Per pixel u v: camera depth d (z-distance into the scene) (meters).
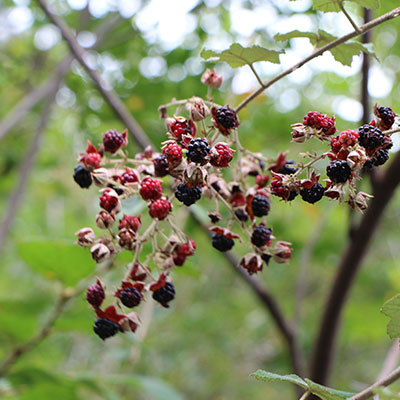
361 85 0.69
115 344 1.38
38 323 0.82
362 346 2.26
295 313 1.00
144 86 1.13
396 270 1.97
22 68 1.44
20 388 0.75
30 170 1.24
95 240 0.52
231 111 0.51
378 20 0.50
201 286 2.32
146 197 0.52
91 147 0.54
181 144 0.50
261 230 0.53
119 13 1.08
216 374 2.21
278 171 0.54
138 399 1.49
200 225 0.79
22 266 2.14
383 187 0.70
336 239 1.48
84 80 1.13
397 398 0.43
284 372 2.05
